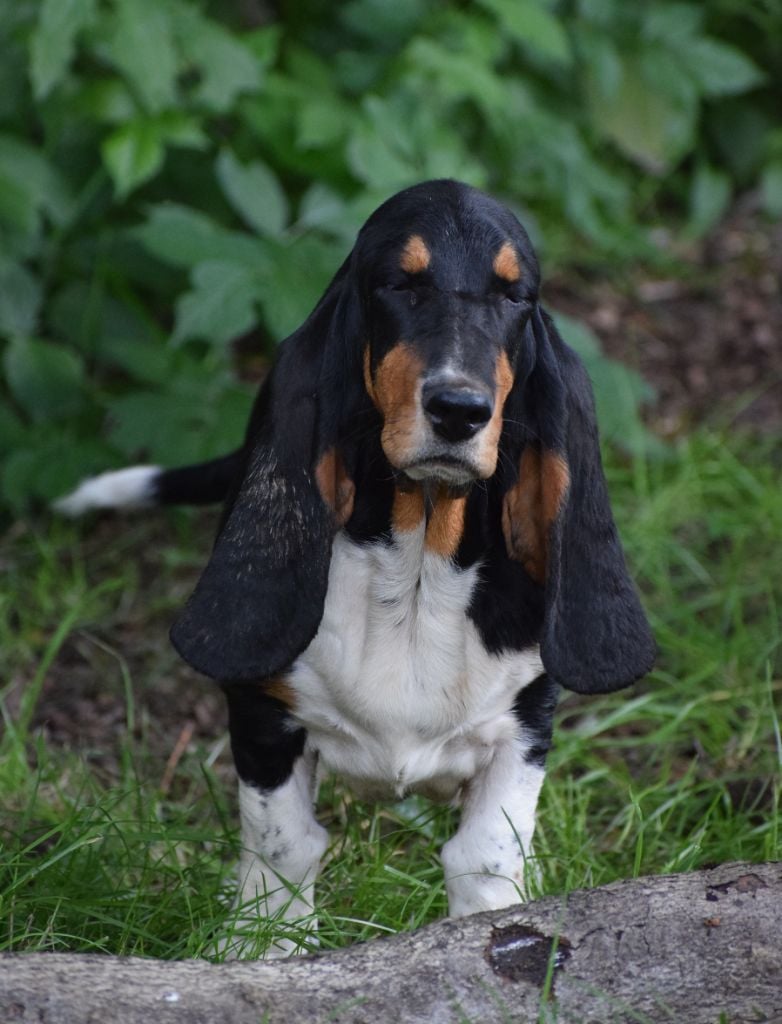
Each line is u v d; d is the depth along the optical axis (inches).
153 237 327.9
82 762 265.6
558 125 423.5
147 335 367.2
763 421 386.9
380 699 205.8
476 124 441.1
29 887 219.1
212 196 388.5
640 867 233.9
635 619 207.5
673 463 361.7
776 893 171.8
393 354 188.1
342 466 200.4
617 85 444.1
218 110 351.3
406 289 190.9
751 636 302.5
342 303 198.4
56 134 358.3
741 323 430.6
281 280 326.0
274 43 373.7
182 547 340.5
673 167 492.7
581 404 202.4
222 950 200.5
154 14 336.8
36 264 379.9
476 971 166.7
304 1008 163.0
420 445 180.7
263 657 199.2
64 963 163.6
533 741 212.1
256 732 210.4
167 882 225.3
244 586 199.5
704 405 394.6
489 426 183.3
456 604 204.2
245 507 200.2
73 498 279.4
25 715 273.9
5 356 353.1
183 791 269.0
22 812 241.3
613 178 452.8
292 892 207.5
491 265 192.2
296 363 198.5
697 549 338.0
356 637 205.0
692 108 450.9
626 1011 164.2
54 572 328.2
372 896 220.1
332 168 372.8
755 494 346.6
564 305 432.5
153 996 161.3
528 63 452.1
